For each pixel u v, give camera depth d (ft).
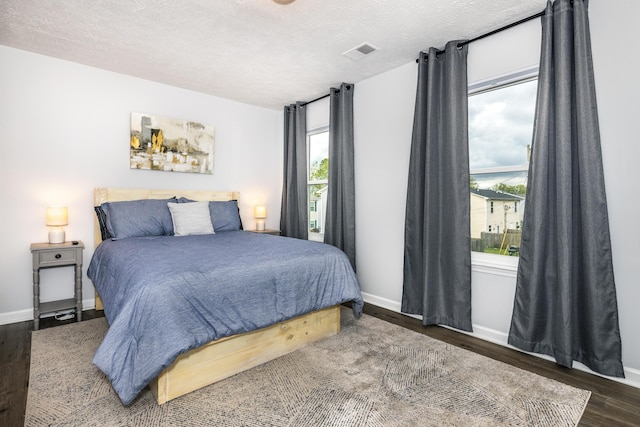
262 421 5.01
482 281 8.46
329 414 5.19
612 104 6.46
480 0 6.94
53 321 9.19
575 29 6.67
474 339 8.34
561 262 6.77
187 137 12.52
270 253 7.45
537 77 7.79
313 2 7.00
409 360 7.06
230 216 12.32
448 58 8.80
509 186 8.45
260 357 6.75
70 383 5.97
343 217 12.05
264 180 15.06
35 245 9.07
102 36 8.50
